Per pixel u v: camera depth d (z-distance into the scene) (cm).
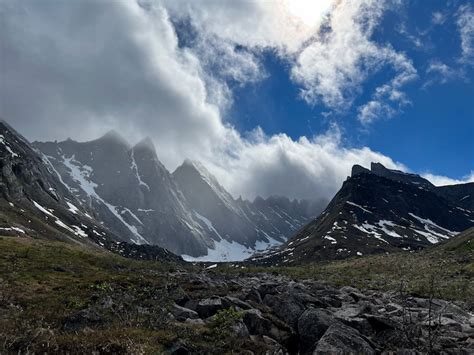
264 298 3012
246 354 1691
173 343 1603
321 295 3581
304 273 9806
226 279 5628
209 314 2553
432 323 2327
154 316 2058
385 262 12600
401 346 2006
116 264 9056
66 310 2361
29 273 5594
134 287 3653
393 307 2922
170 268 8294
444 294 4538
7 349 1394
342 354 1800
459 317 2719
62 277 5691
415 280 6981
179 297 2888
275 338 2191
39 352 1423
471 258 10219
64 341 1498
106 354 1448
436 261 10906
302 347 2155
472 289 5153
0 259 6856
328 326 2139
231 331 1945
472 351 1891
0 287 4069
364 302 3309
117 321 1983
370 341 2031
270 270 10819
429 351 1830
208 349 1652
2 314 2309
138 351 1436
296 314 2527
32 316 2066
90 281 4912
